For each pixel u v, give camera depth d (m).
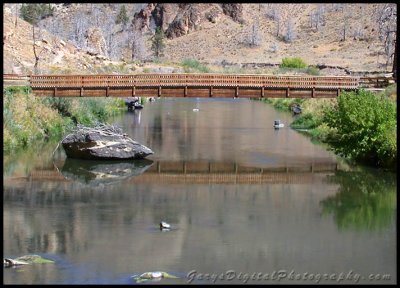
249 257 27.92
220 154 51.06
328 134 59.28
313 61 172.50
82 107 66.94
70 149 47.66
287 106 88.19
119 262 27.19
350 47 190.50
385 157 45.41
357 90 62.62
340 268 26.86
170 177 42.88
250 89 62.44
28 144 52.91
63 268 26.56
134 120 72.56
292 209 34.88
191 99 109.25
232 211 34.50
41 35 109.06
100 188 39.31
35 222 32.19
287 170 45.09
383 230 31.23
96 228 31.31
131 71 115.19
